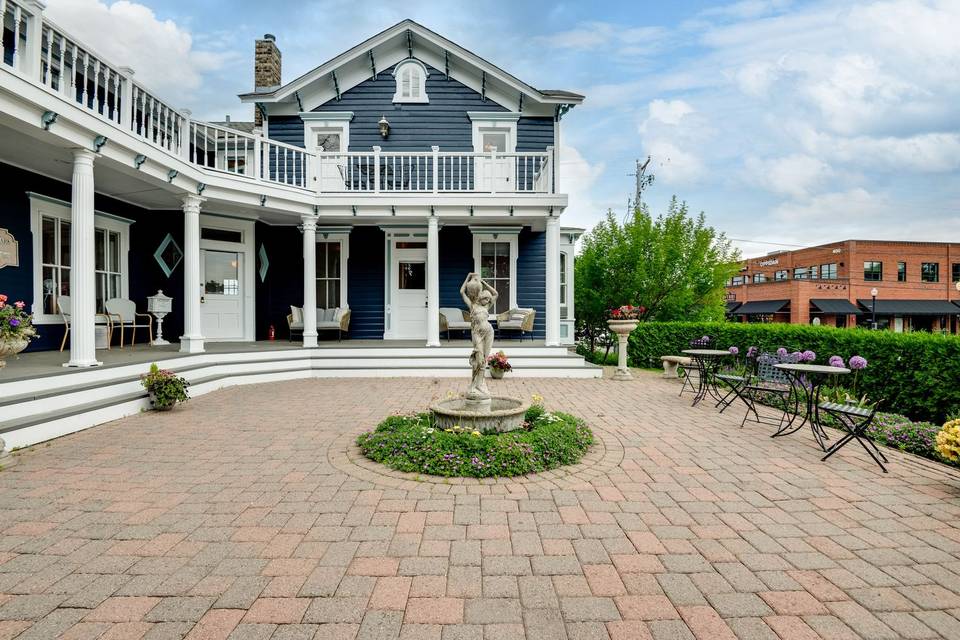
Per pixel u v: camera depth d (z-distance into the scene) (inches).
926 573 105.7
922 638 84.7
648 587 99.0
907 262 1208.8
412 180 489.4
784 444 207.3
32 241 311.4
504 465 161.6
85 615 88.0
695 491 152.1
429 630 84.7
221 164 498.3
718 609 91.9
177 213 424.5
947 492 153.3
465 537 119.6
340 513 132.9
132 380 264.4
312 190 408.5
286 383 362.6
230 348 387.5
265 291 475.8
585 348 700.7
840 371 204.1
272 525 125.3
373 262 493.0
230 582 99.0
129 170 285.6
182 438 208.5
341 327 458.3
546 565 106.9
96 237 371.6
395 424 200.1
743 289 1382.9
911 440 206.2
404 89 493.0
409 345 419.8
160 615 88.0
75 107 230.1
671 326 492.7
